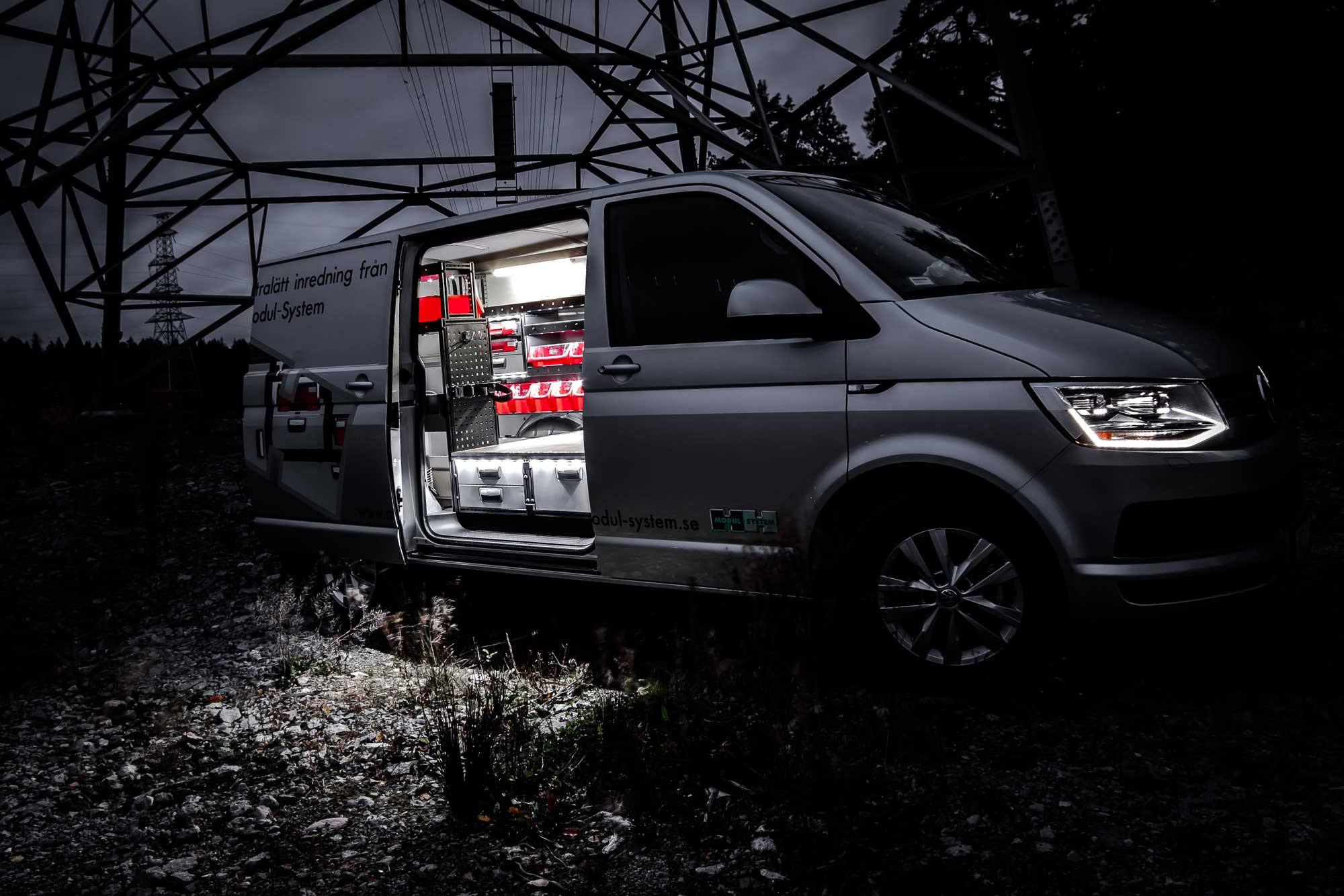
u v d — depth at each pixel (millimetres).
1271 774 2730
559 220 4477
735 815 2789
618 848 2693
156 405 14641
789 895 2395
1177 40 17953
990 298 3605
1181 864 2361
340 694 4293
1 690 4766
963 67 21312
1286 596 3912
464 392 5648
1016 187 19641
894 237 4023
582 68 7645
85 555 7426
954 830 2607
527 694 3898
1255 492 3123
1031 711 3279
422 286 5613
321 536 5289
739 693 3447
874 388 3467
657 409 3938
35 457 11570
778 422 3641
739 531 3773
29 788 3537
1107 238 19203
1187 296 14930
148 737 3967
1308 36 16578
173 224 13641
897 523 3467
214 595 6234
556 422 6219
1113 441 3098
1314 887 2205
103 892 2732
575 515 4738
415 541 4988
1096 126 19547
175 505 8773
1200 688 3346
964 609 3410
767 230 3822
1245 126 17734
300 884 2676
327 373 5191
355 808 3133
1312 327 10758
